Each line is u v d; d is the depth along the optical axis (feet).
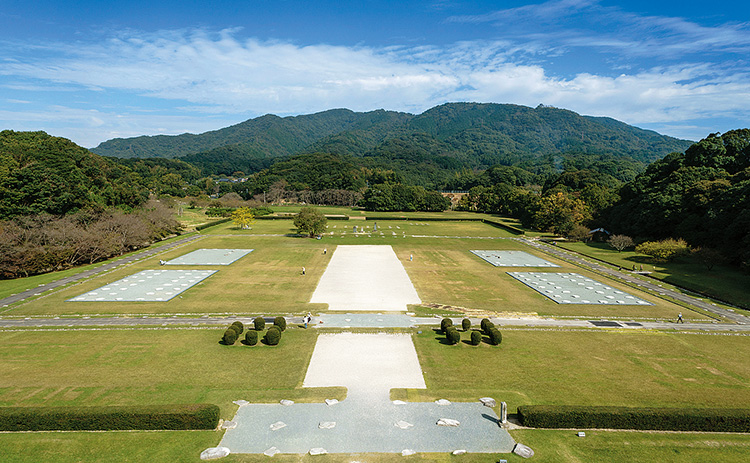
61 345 135.44
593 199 453.58
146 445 83.35
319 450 82.64
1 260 219.61
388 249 327.47
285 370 118.93
